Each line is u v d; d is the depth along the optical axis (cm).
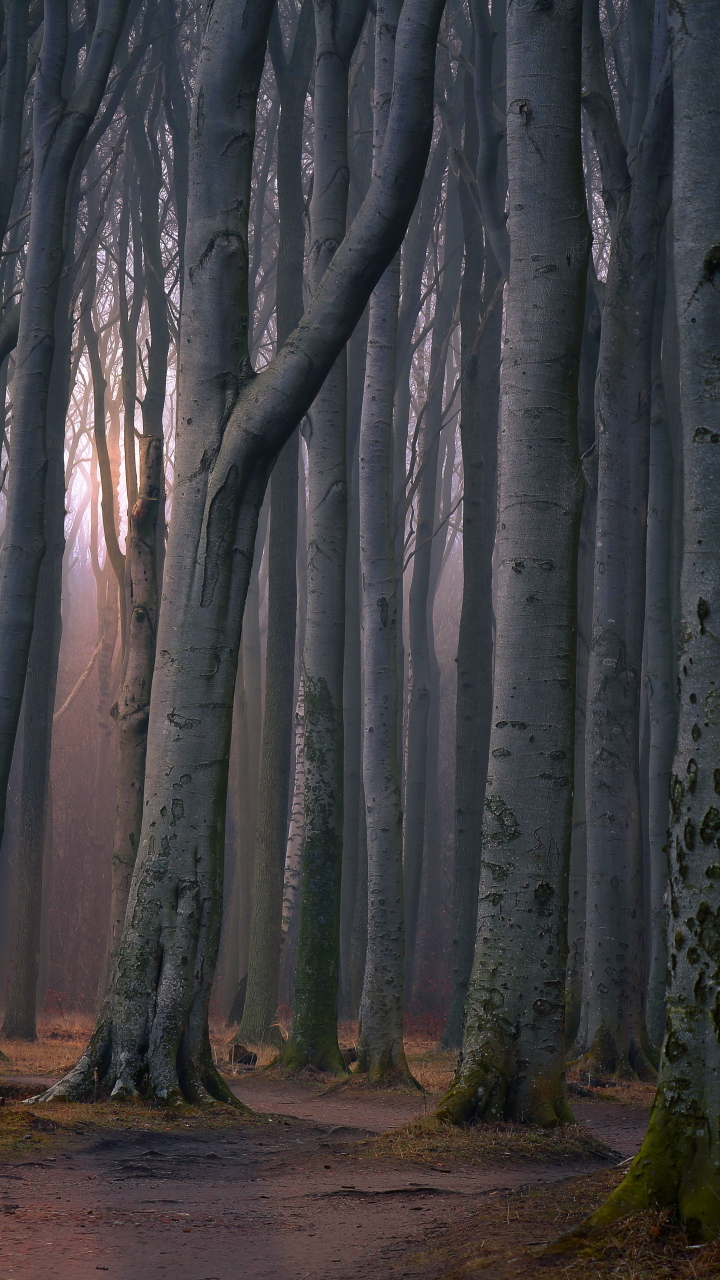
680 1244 420
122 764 1622
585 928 1895
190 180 1098
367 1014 1433
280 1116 990
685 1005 470
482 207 1778
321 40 1579
